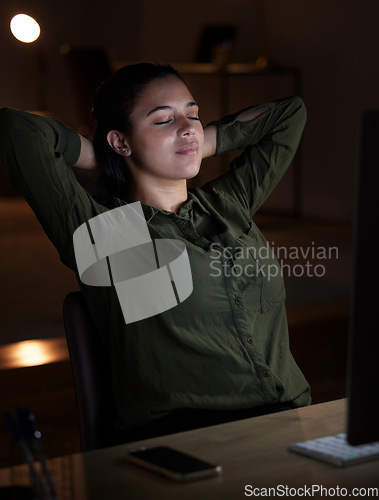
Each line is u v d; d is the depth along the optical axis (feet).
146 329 4.76
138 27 24.76
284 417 3.86
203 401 4.70
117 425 4.67
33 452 3.09
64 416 9.73
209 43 20.99
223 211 5.45
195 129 5.31
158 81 5.32
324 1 19.25
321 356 11.59
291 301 12.60
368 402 2.88
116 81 5.37
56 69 25.86
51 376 9.66
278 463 3.27
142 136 5.29
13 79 25.86
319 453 3.29
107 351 4.84
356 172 2.80
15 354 9.91
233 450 3.43
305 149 20.40
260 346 5.00
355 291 2.83
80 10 25.45
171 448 3.41
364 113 2.75
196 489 3.04
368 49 18.30
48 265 15.34
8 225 19.77
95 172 5.65
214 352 4.76
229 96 21.93
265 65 20.26
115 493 3.02
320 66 19.66
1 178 23.90
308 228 19.06
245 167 5.93
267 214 21.65
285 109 6.18
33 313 11.82
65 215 4.99
